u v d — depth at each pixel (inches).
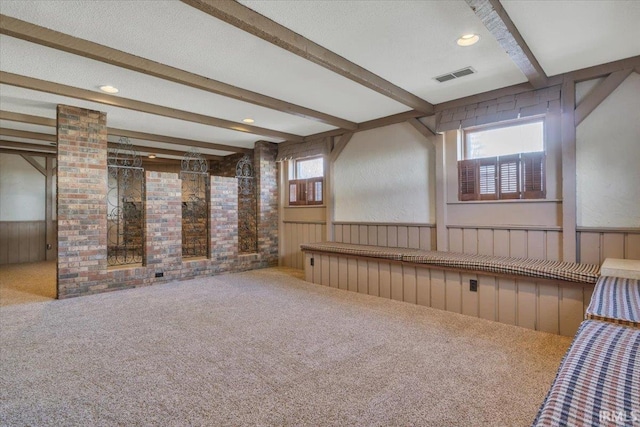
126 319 136.8
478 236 161.5
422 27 101.7
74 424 70.8
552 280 118.6
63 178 168.7
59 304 158.6
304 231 251.4
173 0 87.1
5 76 131.2
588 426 34.2
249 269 248.2
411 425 70.4
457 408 75.9
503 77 140.1
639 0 87.7
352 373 92.0
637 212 124.0
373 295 173.9
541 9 91.9
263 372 92.7
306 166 253.4
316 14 94.3
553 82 138.2
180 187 214.4
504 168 153.8
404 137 189.9
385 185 199.2
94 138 177.8
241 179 268.5
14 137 232.2
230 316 140.1
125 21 96.9
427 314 142.1
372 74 134.7
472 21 98.9
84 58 119.3
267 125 217.6
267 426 70.2
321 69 130.8
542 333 120.4
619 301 81.3
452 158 169.8
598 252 131.1
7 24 94.0
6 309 150.8
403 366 95.9
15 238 292.7
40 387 85.1
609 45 113.0
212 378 89.6
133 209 310.8
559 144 138.6
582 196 134.6
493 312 134.4
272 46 112.3
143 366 96.3
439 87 150.8
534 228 145.2
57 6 89.4
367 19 97.1
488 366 95.5
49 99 159.8
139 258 267.4
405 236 189.9
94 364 97.5
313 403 78.1
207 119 195.8
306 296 172.1
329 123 196.9
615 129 127.4
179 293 179.0
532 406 76.3
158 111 175.3
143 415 73.7
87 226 175.9
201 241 300.7
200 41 108.7
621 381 43.4
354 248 185.9
